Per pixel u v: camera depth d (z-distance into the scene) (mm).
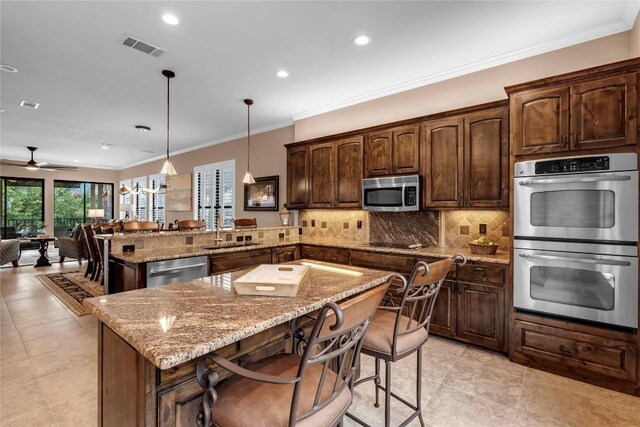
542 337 2447
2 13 2426
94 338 3006
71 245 6734
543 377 2367
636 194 2090
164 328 1062
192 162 7430
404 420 1873
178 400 1112
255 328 1091
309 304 1331
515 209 2568
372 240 4168
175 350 898
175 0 2293
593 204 2234
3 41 2834
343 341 1161
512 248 2590
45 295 4426
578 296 2293
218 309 1263
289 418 954
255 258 3695
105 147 7512
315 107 4660
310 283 1689
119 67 3350
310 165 4480
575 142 2303
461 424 1852
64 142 6984
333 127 4605
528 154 2506
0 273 5914
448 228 3559
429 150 3348
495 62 3197
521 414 1942
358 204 3941
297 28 2660
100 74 3518
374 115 4168
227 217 6477
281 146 5461
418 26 2639
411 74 3566
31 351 2734
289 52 3064
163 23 2578
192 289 1578
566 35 2779
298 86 3887
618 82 2158
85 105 4547
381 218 4090
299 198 4633
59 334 3096
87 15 2463
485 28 2670
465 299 2859
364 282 1711
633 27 2518
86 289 4719
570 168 2303
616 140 2158
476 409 1991
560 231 2355
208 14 2461
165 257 2850
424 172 3385
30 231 9359
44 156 8742
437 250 3266
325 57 3166
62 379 2287
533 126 2482
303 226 5016
